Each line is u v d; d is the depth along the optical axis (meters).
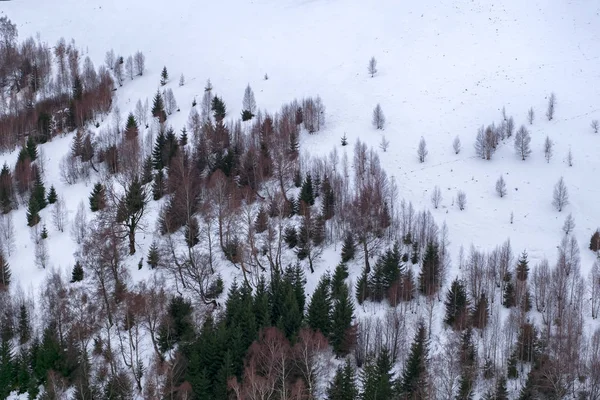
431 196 97.94
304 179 99.31
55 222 96.19
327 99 136.62
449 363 63.16
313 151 113.06
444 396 60.84
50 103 144.00
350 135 119.19
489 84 135.75
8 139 126.50
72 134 129.88
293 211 91.88
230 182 96.94
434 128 120.00
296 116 123.69
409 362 62.72
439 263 79.44
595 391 61.25
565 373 61.75
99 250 81.69
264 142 108.50
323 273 80.94
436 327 73.12
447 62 149.38
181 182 93.81
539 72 138.62
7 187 104.75
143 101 145.00
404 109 128.62
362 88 141.12
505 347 68.88
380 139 117.00
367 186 93.50
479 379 64.94
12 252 92.88
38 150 123.69
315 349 62.62
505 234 88.56
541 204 94.56
